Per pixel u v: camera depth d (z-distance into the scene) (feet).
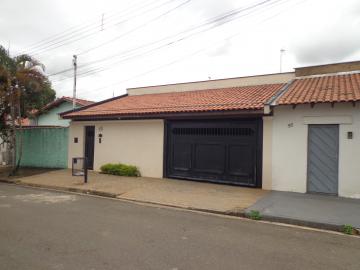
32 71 47.29
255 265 14.62
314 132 31.99
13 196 31.99
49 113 76.54
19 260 14.71
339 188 30.35
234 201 28.37
